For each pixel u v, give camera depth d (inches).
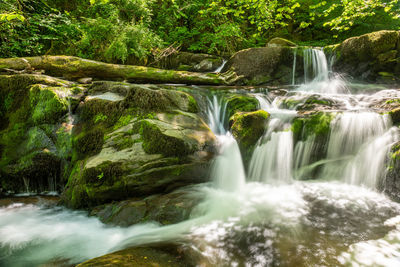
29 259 91.2
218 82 277.1
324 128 157.8
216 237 95.7
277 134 165.0
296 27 505.4
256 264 80.0
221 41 399.2
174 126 150.5
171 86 229.8
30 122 166.4
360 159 147.5
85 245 100.0
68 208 135.0
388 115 150.6
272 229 100.2
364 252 83.8
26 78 178.7
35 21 278.4
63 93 173.3
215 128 201.5
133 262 71.1
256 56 301.6
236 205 122.9
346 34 455.2
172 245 89.0
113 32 297.9
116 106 161.5
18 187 159.5
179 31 405.4
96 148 145.7
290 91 241.1
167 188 136.0
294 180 157.5
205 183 143.0
